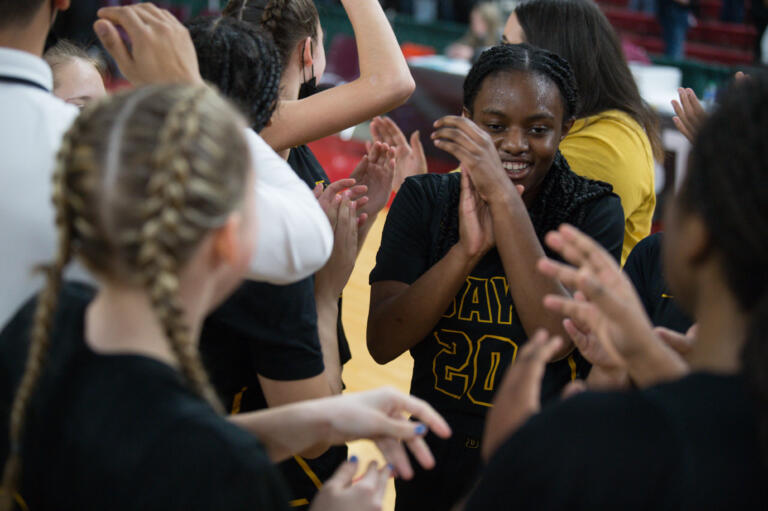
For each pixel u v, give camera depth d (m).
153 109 0.98
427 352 1.91
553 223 1.91
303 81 2.04
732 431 0.90
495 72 1.87
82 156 0.96
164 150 0.94
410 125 6.61
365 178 2.18
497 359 1.83
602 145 2.49
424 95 6.49
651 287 1.84
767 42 9.85
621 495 0.89
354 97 1.81
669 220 1.04
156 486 0.95
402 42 10.66
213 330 1.58
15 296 1.34
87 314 1.07
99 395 0.98
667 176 4.58
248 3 1.96
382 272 1.96
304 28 1.92
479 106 1.89
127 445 0.96
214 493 0.96
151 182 0.94
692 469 0.88
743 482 0.88
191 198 0.95
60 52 2.49
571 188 1.92
